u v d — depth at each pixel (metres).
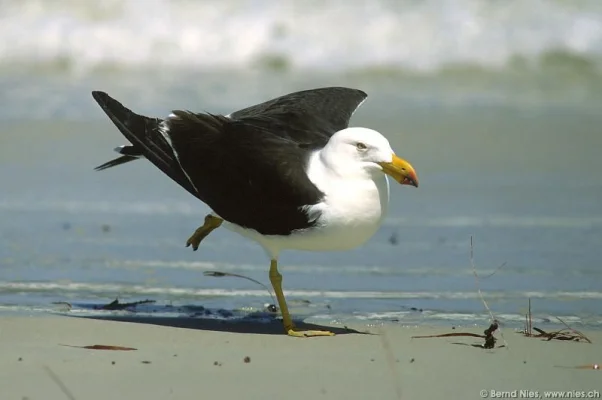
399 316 10.16
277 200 9.27
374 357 8.61
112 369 8.08
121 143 18.61
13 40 26.36
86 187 15.89
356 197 9.15
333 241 9.38
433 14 27.33
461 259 12.44
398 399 7.46
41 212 14.38
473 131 19.92
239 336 9.31
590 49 26.50
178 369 8.13
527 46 26.53
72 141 18.64
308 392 7.59
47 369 8.03
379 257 12.55
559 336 9.29
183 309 10.30
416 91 23.94
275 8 27.56
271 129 10.02
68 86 23.56
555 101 22.98
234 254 12.69
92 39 26.56
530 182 16.48
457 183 16.42
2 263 11.94
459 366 8.32
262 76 25.42
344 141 9.17
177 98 22.33
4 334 9.09
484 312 10.32
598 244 13.09
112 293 10.87
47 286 11.06
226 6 27.72
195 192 9.68
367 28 27.00
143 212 14.59
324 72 25.97
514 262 12.30
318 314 10.22
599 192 15.88
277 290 9.66
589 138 19.45
